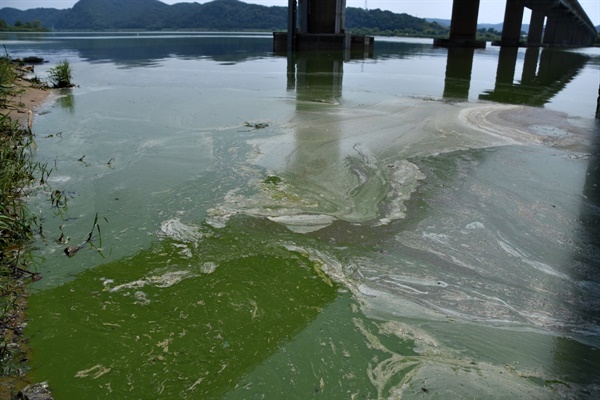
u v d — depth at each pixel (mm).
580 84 10977
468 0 27938
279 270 2812
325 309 2473
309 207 3646
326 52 21578
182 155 4770
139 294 2557
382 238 3209
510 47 32219
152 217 3428
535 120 6691
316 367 2086
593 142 5504
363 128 5949
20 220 3188
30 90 7926
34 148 4910
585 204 3762
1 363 2051
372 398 1929
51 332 2258
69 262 2840
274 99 7930
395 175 4320
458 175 4355
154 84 9414
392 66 14914
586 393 1969
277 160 4656
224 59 16094
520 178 4305
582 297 2627
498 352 2207
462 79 11508
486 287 2703
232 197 3785
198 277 2725
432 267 2887
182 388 1955
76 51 18172
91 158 4660
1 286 2574
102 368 2049
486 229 3348
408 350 2203
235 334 2273
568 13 41094
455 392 1963
